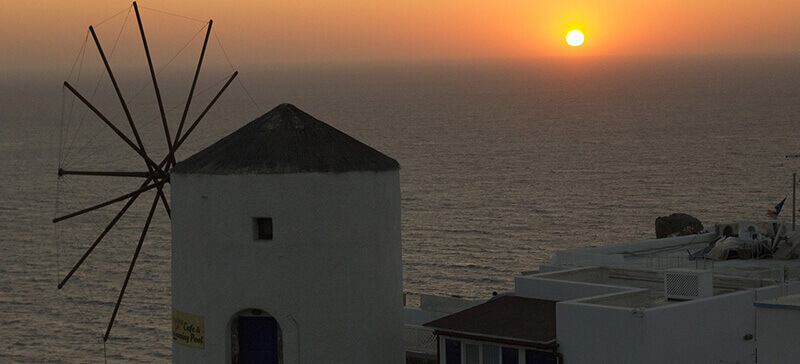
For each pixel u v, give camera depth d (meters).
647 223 174.12
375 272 33.12
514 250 153.75
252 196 31.80
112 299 135.75
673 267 42.31
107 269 153.62
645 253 47.84
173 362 33.97
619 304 32.06
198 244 32.59
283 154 32.12
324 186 31.97
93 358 112.31
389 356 33.72
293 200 31.73
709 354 30.86
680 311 30.14
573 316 30.45
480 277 136.88
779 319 27.62
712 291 33.75
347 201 32.38
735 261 43.47
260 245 31.88
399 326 34.22
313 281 32.06
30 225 190.62
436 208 193.38
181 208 32.94
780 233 45.00
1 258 162.00
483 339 31.77
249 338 32.91
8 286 143.50
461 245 157.75
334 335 32.44
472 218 181.50
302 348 32.12
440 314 46.88
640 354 29.25
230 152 32.59
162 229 184.62
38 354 113.94
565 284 34.69
